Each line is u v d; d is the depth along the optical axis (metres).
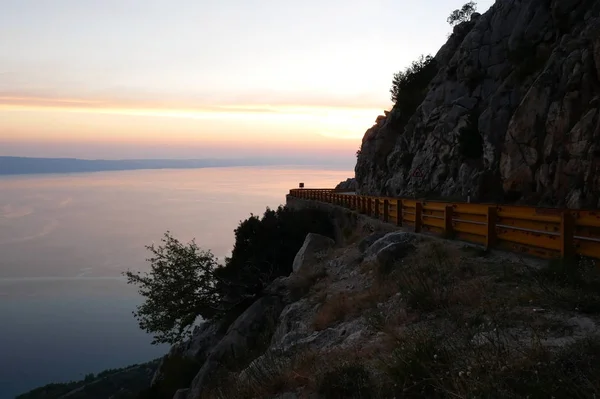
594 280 6.96
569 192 21.14
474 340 5.59
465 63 33.41
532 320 5.97
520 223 10.18
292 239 27.30
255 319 15.92
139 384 46.28
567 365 4.47
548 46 27.53
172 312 17.77
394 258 11.80
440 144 33.09
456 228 13.09
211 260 18.72
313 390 5.78
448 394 4.42
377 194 43.19
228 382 8.36
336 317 9.69
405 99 45.75
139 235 153.62
